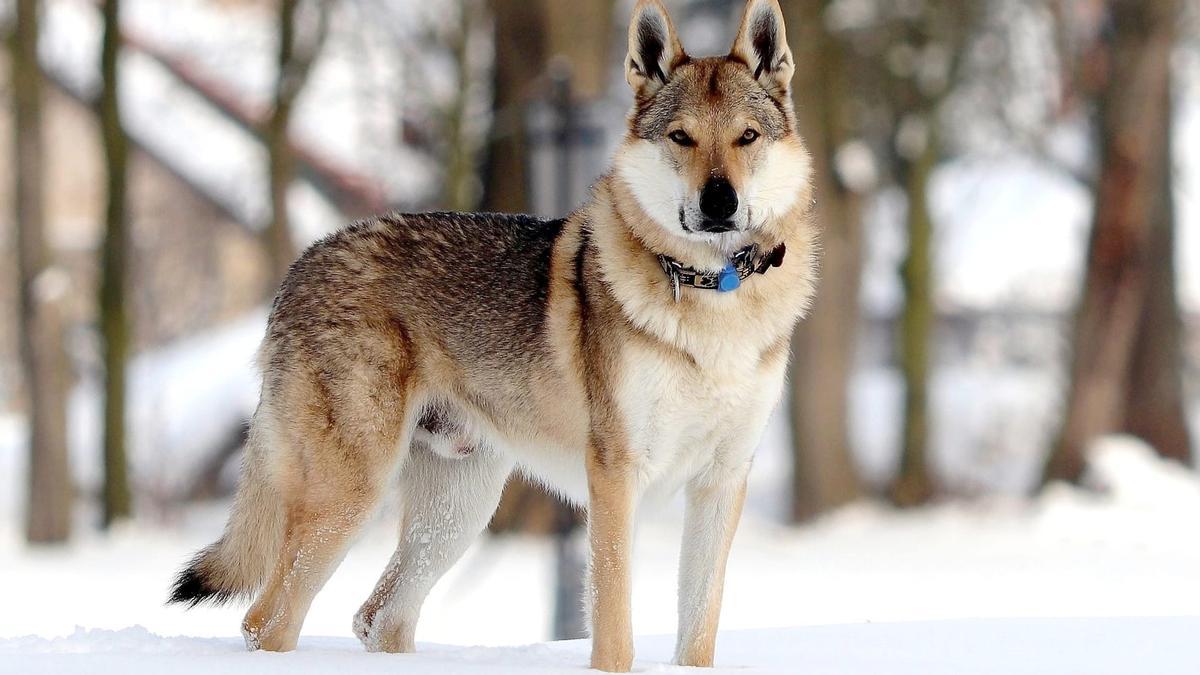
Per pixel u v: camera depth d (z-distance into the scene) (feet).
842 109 105.29
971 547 80.74
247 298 171.63
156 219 170.40
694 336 28.84
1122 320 100.68
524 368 31.24
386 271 32.09
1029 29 113.70
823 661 28.96
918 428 110.63
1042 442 126.21
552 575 58.34
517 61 79.30
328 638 34.73
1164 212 109.70
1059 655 29.09
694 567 30.22
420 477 34.01
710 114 29.63
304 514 31.37
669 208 29.22
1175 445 110.32
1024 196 178.29
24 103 99.04
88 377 148.15
